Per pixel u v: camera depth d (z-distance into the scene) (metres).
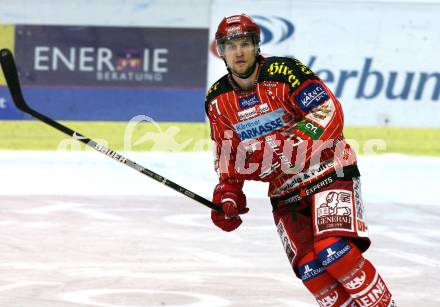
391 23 28.95
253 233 17.62
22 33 28.78
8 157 27.38
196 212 19.78
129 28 28.81
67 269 14.41
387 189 23.39
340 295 9.91
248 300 12.61
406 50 28.95
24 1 28.70
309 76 9.98
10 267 14.48
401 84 29.05
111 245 16.33
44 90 28.81
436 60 29.00
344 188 9.89
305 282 9.99
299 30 29.16
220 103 10.30
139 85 28.91
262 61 10.12
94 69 28.84
